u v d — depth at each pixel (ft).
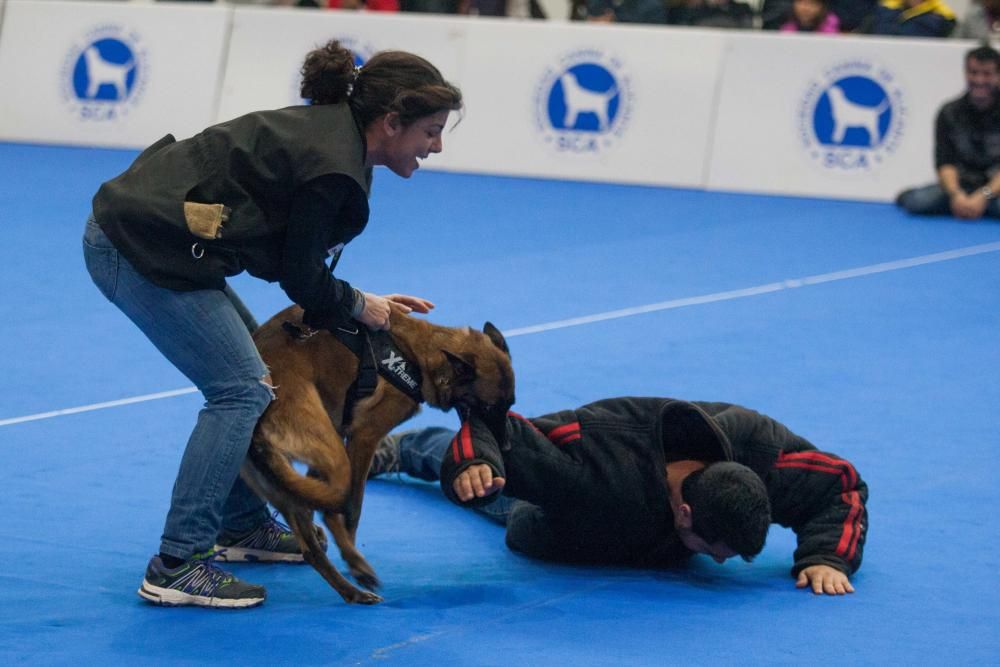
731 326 43.98
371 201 64.34
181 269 20.79
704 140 67.82
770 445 24.03
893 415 34.88
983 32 69.51
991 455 31.73
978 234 59.06
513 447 22.93
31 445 30.94
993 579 24.35
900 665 20.33
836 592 23.52
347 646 20.43
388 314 22.40
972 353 41.22
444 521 27.63
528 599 22.94
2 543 24.73
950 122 62.23
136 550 24.82
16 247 53.31
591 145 69.26
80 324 42.70
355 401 22.75
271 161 20.67
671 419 23.86
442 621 21.74
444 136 71.05
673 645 20.90
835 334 43.19
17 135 75.87
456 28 70.79
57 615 21.43
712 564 25.38
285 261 20.90
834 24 71.87
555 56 69.62
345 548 22.33
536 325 43.60
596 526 23.95
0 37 76.33
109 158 72.13
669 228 59.67
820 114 66.23
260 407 21.58
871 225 60.64
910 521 27.32
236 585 22.25
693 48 68.03
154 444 31.48
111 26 74.74
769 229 59.67
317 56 21.34
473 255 54.03
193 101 73.46
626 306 46.44
